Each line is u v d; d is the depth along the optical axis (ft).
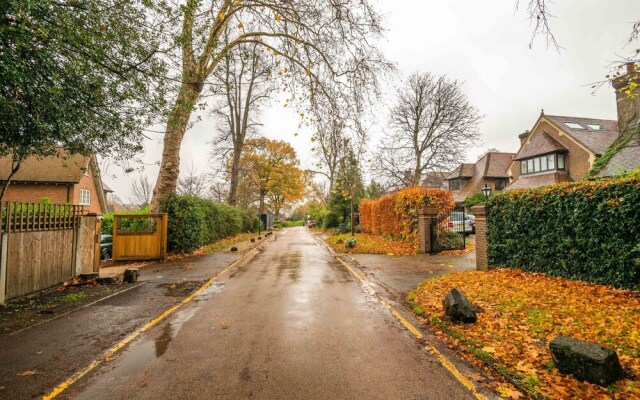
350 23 33.58
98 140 19.76
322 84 37.50
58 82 15.06
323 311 18.29
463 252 43.37
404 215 51.16
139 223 42.96
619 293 18.08
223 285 25.16
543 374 10.66
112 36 16.24
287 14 37.06
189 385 10.28
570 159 86.12
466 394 9.76
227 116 91.35
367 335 14.58
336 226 104.58
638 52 17.25
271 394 9.75
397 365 11.66
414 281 26.03
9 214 19.36
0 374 10.98
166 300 20.65
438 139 82.43
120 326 15.75
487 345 13.01
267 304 19.75
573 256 21.83
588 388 9.71
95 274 26.50
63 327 15.55
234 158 90.17
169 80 19.63
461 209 49.78
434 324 15.88
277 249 54.80
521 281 23.04
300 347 13.23
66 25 13.87
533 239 25.21
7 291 19.40
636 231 18.01
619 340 12.40
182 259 39.50
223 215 68.80
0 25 12.23
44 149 19.16
